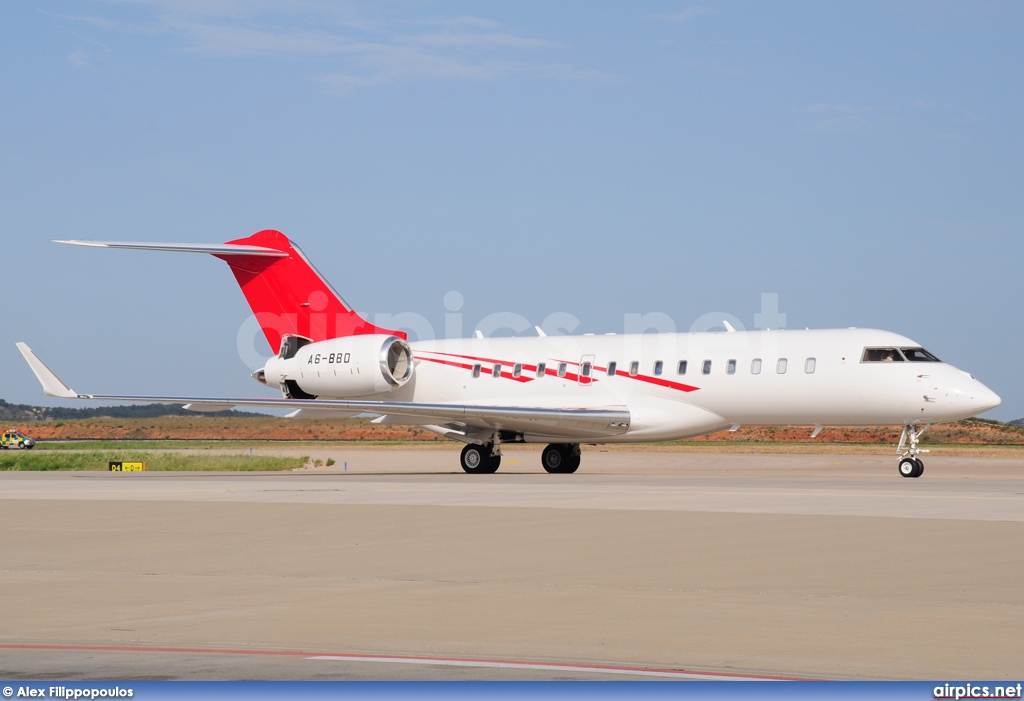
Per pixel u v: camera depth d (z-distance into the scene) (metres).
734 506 50.38
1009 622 25.00
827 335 78.56
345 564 34.91
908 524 42.66
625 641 23.16
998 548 36.59
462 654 21.95
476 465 87.31
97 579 32.31
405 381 90.00
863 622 25.08
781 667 20.73
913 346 76.50
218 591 29.97
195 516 48.66
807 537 39.62
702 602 27.81
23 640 23.48
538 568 33.75
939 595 28.58
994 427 198.38
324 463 113.25
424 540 40.28
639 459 123.88
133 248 83.75
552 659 21.44
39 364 78.50
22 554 37.94
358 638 23.58
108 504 54.41
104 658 21.53
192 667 20.67
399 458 132.25
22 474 90.81
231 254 90.94
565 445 88.94
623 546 38.12
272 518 47.44
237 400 80.56
